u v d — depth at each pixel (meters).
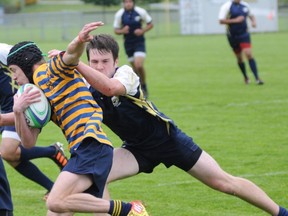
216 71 73.38
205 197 27.53
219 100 52.56
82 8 198.25
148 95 56.50
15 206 26.84
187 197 27.56
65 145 38.44
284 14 142.62
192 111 47.91
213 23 133.25
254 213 25.31
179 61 85.50
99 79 19.73
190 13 134.38
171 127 21.30
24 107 19.33
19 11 199.25
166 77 69.25
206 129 41.44
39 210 26.28
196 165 21.50
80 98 19.48
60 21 141.88
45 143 39.06
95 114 19.55
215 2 132.38
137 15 60.53
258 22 128.88
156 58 90.50
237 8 62.16
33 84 19.81
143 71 57.78
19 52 19.77
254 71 61.59
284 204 26.25
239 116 45.56
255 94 55.31
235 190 21.61
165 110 48.56
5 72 27.44
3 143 26.64
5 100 27.66
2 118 22.25
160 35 135.25
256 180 29.64
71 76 19.50
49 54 19.66
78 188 19.08
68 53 18.92
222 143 37.38
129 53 60.78
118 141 39.31
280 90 57.28
